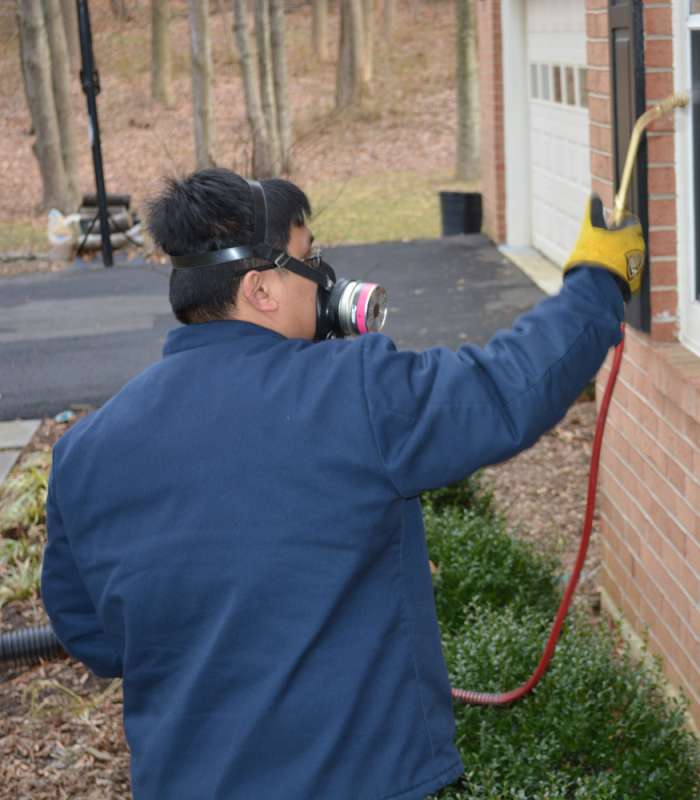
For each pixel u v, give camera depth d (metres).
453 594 4.74
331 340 1.89
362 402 1.74
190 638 1.79
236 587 1.74
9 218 19.77
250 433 1.76
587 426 7.82
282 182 1.91
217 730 1.76
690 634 3.98
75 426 1.94
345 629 1.76
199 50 21.19
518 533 6.36
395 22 43.09
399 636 1.80
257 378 1.80
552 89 11.81
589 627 4.62
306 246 1.92
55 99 19.69
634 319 4.05
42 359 9.71
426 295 11.52
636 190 3.84
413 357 1.80
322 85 36.44
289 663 1.72
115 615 1.87
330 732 1.73
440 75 35.81
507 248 13.47
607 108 4.19
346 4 30.53
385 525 1.76
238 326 1.86
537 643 4.01
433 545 5.08
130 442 1.82
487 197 14.30
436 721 1.83
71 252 14.21
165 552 1.77
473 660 3.95
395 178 23.62
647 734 3.71
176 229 1.85
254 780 1.74
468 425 1.71
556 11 11.30
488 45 13.53
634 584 4.62
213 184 1.85
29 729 4.51
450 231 14.93
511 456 1.73
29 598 5.61
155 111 33.19
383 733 1.77
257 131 11.61
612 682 3.93
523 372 1.72
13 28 35.69
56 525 1.97
